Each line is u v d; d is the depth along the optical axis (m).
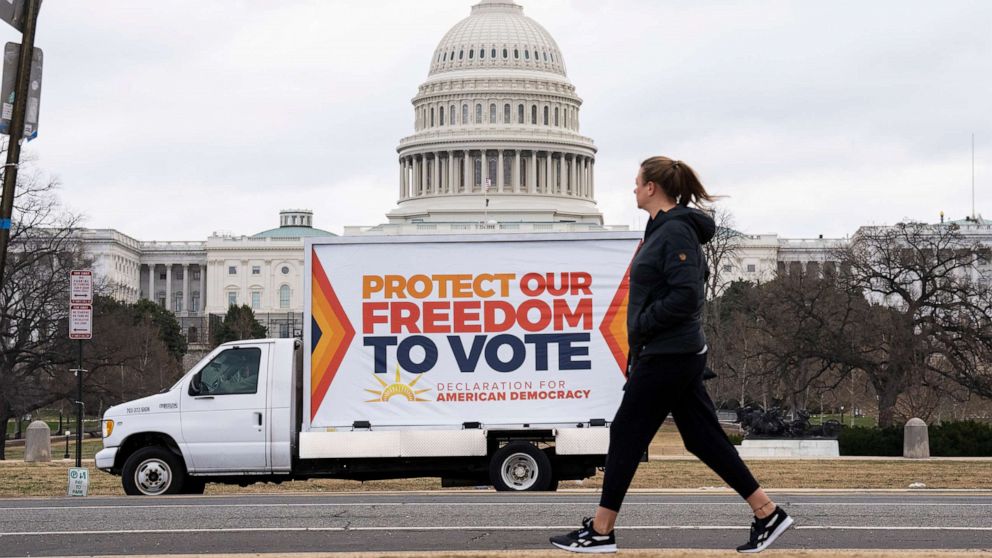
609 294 22.97
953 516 15.59
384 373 23.05
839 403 94.75
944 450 44.50
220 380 22.95
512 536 13.75
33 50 17.86
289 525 14.84
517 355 22.98
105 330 85.94
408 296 23.05
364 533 14.06
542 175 195.88
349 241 23.11
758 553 10.84
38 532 14.51
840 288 74.75
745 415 42.69
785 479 29.11
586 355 22.95
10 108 17.88
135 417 22.77
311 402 23.00
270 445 22.72
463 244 23.06
